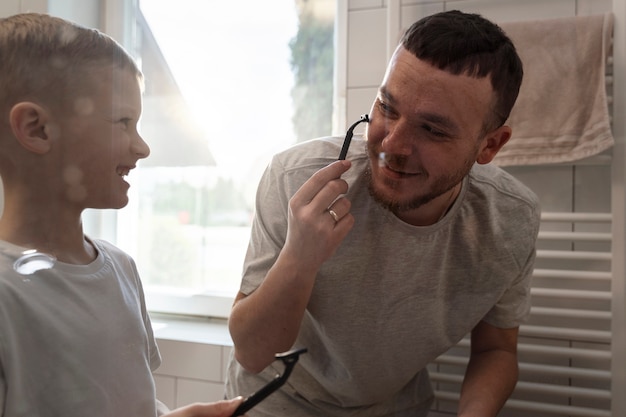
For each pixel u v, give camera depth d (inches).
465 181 34.5
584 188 44.6
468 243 35.2
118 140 23.1
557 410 44.1
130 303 26.8
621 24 42.0
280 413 34.4
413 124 28.1
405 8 45.9
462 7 45.4
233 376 37.0
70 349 22.3
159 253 46.2
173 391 43.6
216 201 49.5
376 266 34.3
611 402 43.1
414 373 39.9
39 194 21.9
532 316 45.9
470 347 44.4
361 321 35.5
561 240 45.3
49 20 21.8
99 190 23.1
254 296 31.9
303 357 36.4
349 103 48.6
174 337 43.8
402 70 27.9
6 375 20.1
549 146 43.2
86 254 25.6
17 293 20.8
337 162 31.4
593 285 44.8
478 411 35.8
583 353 44.0
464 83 27.6
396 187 30.2
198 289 49.2
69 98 21.4
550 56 43.2
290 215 30.7
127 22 40.1
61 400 21.8
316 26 50.2
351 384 37.7
